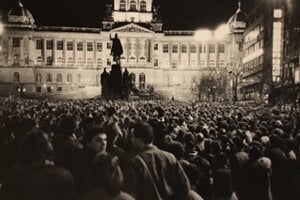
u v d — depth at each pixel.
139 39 171.38
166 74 176.75
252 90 145.25
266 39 126.94
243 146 13.85
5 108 31.03
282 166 12.60
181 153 10.74
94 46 172.62
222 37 176.62
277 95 102.56
